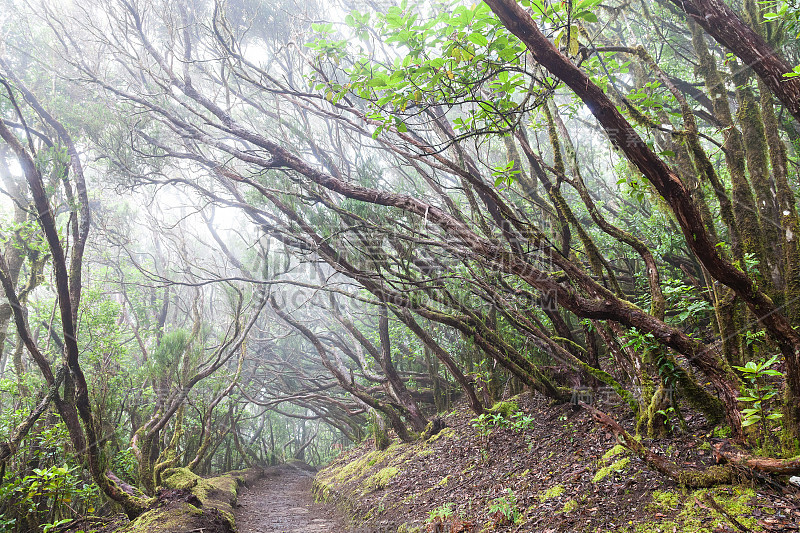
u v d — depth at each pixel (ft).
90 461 23.84
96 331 37.76
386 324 39.01
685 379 16.30
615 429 14.42
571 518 14.61
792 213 15.84
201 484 36.32
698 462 14.21
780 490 11.71
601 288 15.67
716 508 11.53
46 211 20.16
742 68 17.78
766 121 16.66
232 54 20.89
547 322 27.53
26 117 35.76
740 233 17.03
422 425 37.73
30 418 22.85
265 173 23.89
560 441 21.71
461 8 12.00
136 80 32.73
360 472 38.63
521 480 20.13
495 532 16.46
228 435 65.51
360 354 45.83
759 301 11.71
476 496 21.17
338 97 15.64
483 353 31.68
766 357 16.49
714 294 16.35
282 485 57.88
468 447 28.17
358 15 14.35
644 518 12.86
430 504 23.18
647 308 25.58
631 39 21.09
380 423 42.73
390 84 13.51
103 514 34.45
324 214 23.54
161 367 31.94
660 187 10.95
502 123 15.31
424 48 13.09
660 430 16.65
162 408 33.83
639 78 22.47
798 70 10.61
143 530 21.88
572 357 23.36
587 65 18.90
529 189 26.48
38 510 28.99
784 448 12.14
